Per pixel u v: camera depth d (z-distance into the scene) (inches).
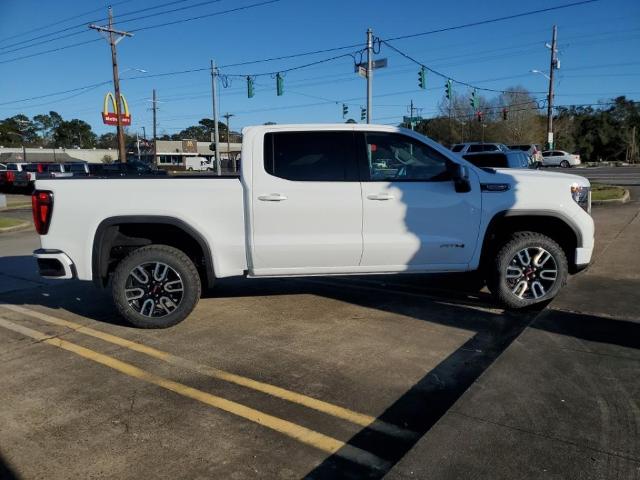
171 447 131.1
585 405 135.4
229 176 221.9
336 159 213.0
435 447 119.5
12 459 127.4
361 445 130.5
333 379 166.9
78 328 223.9
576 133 3198.8
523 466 111.4
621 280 250.1
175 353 192.4
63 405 154.5
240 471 120.7
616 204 579.8
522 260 221.3
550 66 1692.9
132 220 207.0
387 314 229.5
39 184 208.1
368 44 1001.5
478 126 2829.7
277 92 1143.6
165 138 4906.5
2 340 210.8
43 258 207.9
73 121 5088.6
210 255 211.6
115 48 1416.1
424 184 215.3
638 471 108.4
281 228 210.2
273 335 207.9
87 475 120.4
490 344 191.8
